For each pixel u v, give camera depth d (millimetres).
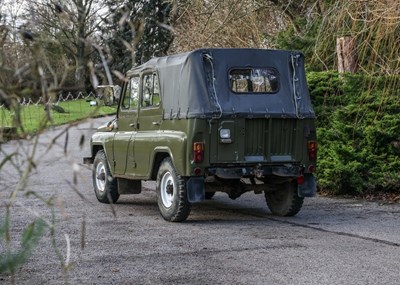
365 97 18531
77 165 3025
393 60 18031
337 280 8688
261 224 13508
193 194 13156
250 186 14250
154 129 14484
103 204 16641
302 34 24047
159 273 9109
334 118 18781
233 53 13688
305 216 14617
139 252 10531
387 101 18281
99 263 9734
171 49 31375
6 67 2869
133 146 15078
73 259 9984
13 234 11938
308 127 14117
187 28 29625
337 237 11859
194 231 12562
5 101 2836
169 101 13922
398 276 8906
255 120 13562
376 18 17656
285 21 29359
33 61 2867
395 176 17562
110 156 16250
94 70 3000
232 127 13328
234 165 13383
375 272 9133
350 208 15844
